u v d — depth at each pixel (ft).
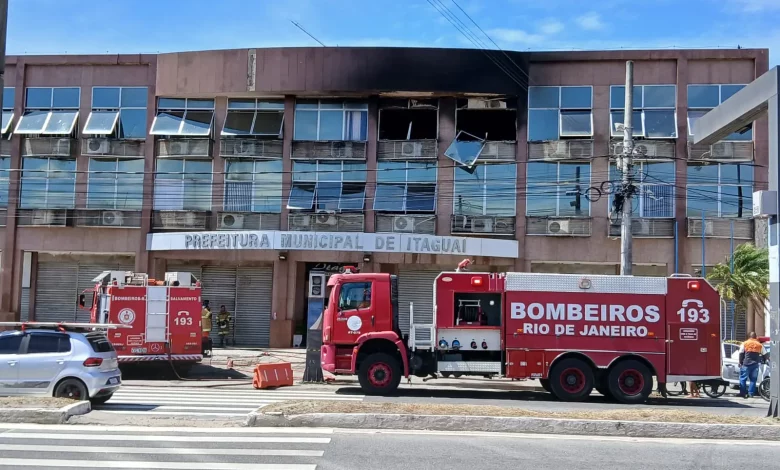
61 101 119.24
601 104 111.14
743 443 36.78
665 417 40.22
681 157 108.78
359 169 113.29
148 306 72.33
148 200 115.44
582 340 59.26
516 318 59.67
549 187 111.45
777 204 44.39
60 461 30.81
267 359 92.63
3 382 46.39
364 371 59.72
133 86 118.32
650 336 59.11
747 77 109.60
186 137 114.73
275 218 112.98
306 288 113.29
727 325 105.50
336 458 31.91
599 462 32.04
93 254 117.91
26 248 117.08
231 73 113.19
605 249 109.91
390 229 111.24
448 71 109.91
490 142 112.16
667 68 111.04
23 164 118.52
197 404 51.65
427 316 83.56
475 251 107.65
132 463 30.58
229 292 115.03
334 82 110.63
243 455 32.27
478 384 72.79
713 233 108.58
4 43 48.49
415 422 38.86
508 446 34.96
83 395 46.75
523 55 112.06
